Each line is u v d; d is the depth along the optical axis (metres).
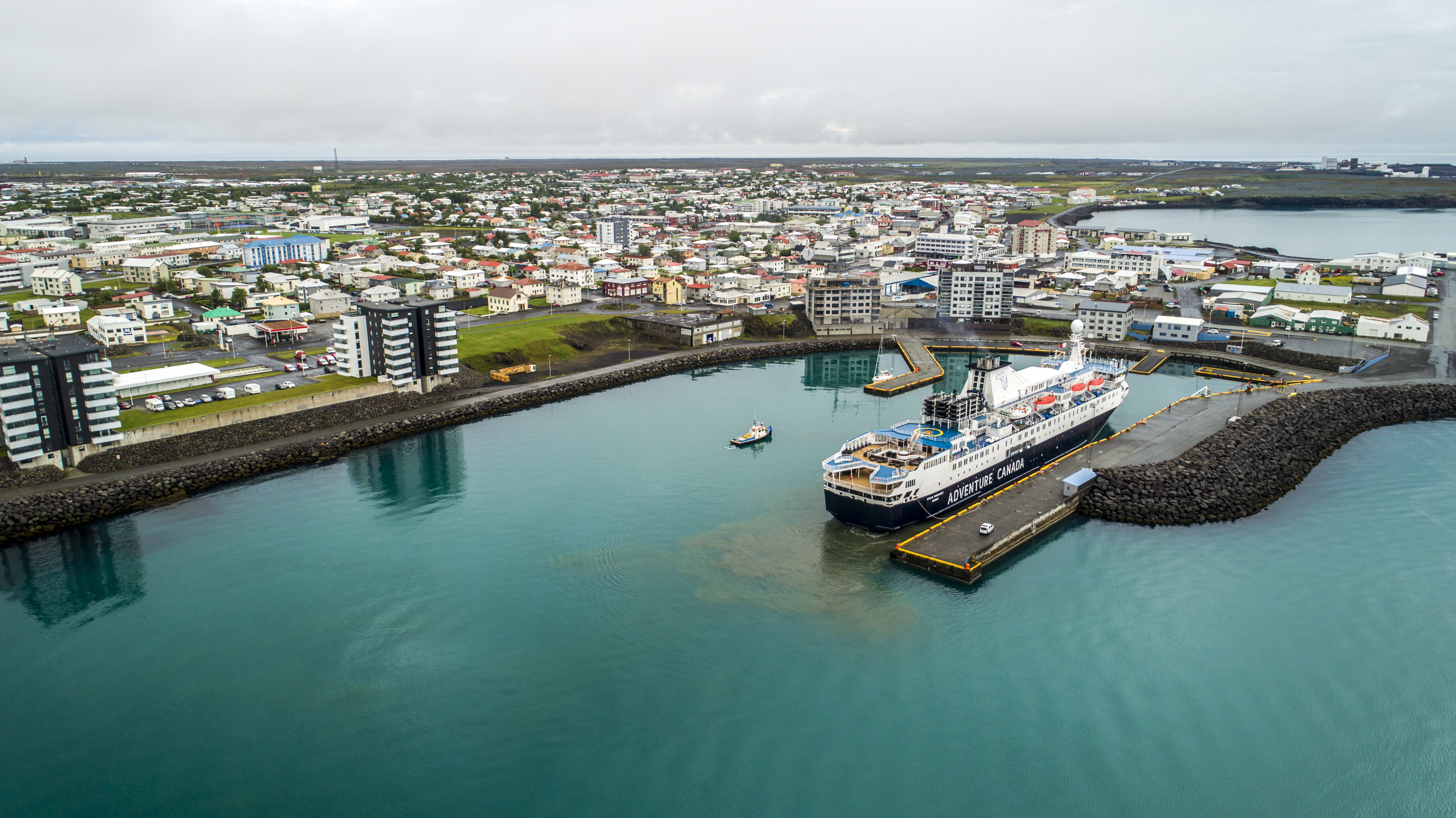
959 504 132.88
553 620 102.44
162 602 107.12
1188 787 77.19
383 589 109.62
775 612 103.81
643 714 86.06
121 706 88.06
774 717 85.50
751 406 196.62
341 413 176.12
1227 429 159.38
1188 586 109.81
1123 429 172.75
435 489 143.62
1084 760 80.12
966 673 92.31
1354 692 89.44
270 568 115.25
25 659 95.75
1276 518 129.88
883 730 83.81
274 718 86.25
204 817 74.06
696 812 74.06
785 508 133.75
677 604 105.50
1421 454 156.50
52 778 78.56
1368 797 76.31
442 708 87.31
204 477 144.62
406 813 74.25
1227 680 91.19
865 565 114.88
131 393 173.75
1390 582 110.31
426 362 193.50
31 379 134.25
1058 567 114.81
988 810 74.38
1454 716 85.88
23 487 133.75
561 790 76.62
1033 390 156.00
